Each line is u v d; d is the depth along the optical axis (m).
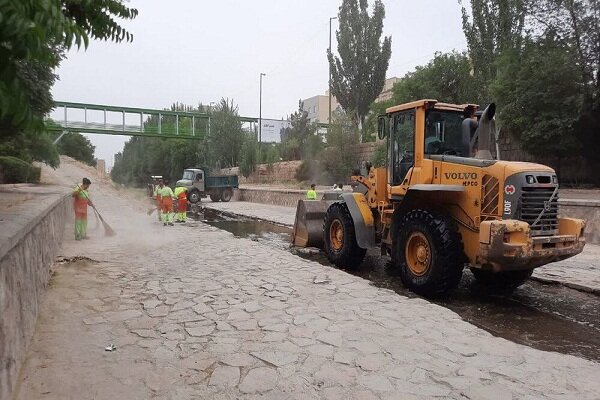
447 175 6.47
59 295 5.84
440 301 6.45
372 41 31.83
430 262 6.23
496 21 20.00
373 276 8.00
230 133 42.38
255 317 5.04
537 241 5.49
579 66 17.69
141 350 4.10
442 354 4.07
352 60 32.12
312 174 32.59
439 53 21.50
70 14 2.86
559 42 18.16
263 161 40.84
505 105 19.14
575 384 3.54
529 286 7.39
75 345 4.19
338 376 3.61
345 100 33.12
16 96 1.63
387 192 7.78
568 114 17.80
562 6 17.80
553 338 4.99
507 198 5.67
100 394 3.27
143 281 6.68
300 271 7.43
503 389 3.43
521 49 19.23
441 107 6.93
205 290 6.18
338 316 5.09
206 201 30.47
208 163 43.38
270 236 13.40
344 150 29.41
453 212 6.44
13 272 3.43
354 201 8.16
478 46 20.66
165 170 59.75
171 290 6.16
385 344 4.28
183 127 56.12
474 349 4.21
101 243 10.42
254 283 6.59
